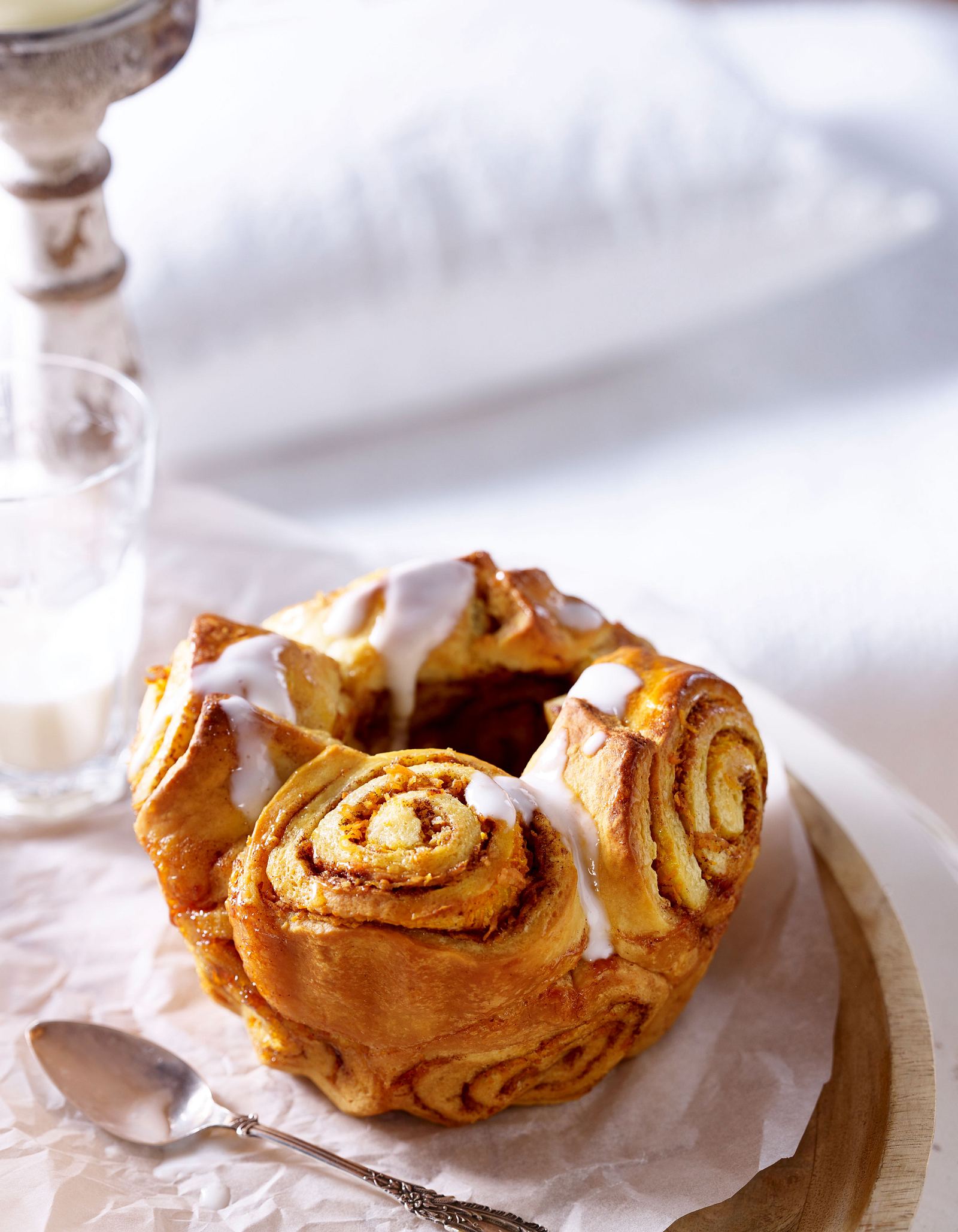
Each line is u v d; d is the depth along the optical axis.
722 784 0.85
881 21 1.71
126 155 1.31
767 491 1.26
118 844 0.94
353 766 0.83
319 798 0.82
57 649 0.94
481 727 0.89
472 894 0.80
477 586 0.88
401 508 1.26
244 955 0.82
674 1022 0.87
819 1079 0.86
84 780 0.97
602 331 1.35
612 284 1.32
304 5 1.48
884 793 0.95
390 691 0.88
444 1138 0.85
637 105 1.35
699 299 1.37
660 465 1.29
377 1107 0.84
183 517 1.05
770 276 1.38
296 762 0.83
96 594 0.95
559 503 1.25
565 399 1.38
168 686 0.86
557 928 0.81
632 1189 0.83
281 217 1.27
